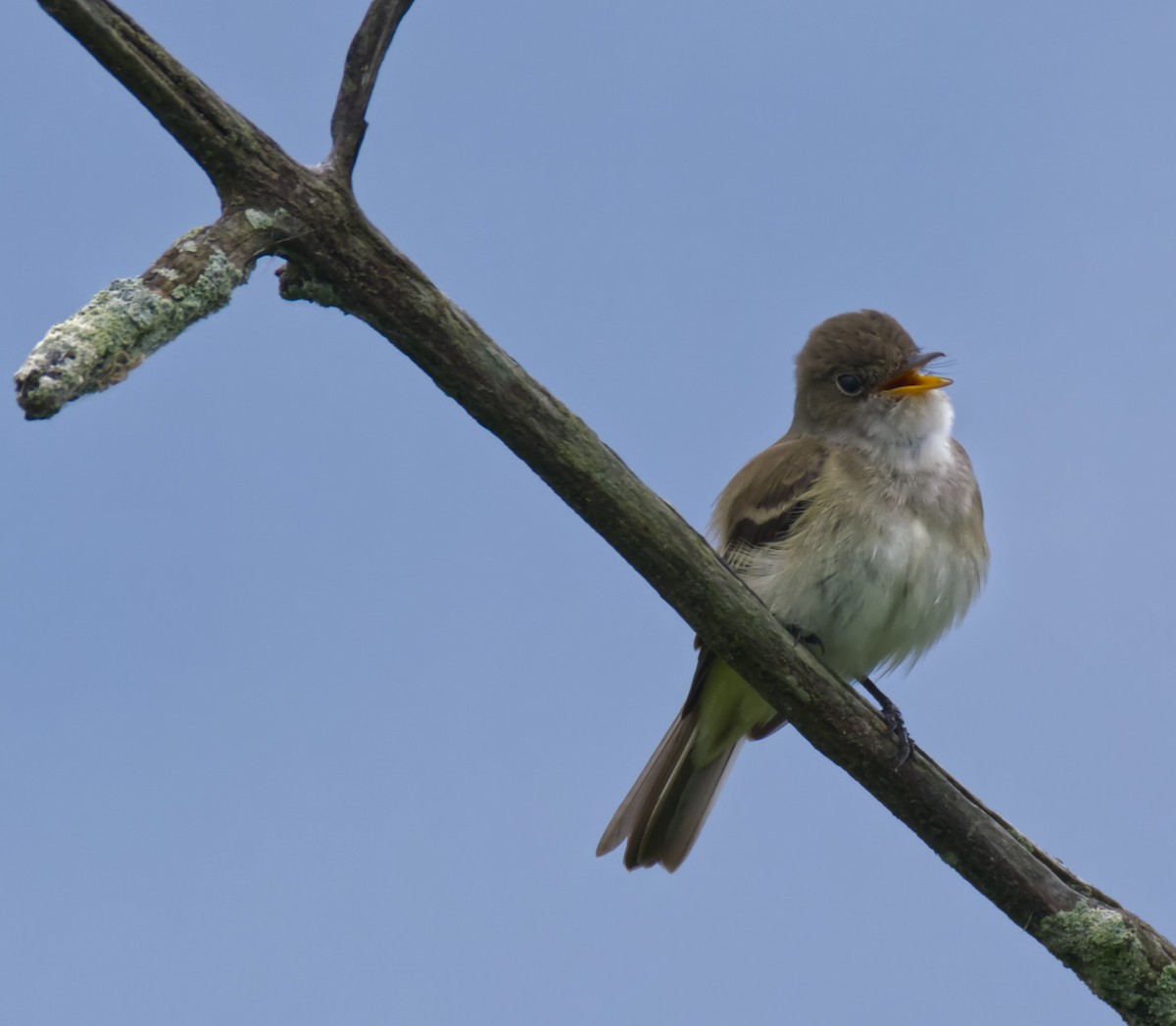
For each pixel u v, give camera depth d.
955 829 7.94
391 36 6.49
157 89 6.16
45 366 5.61
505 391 6.86
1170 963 7.73
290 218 6.39
